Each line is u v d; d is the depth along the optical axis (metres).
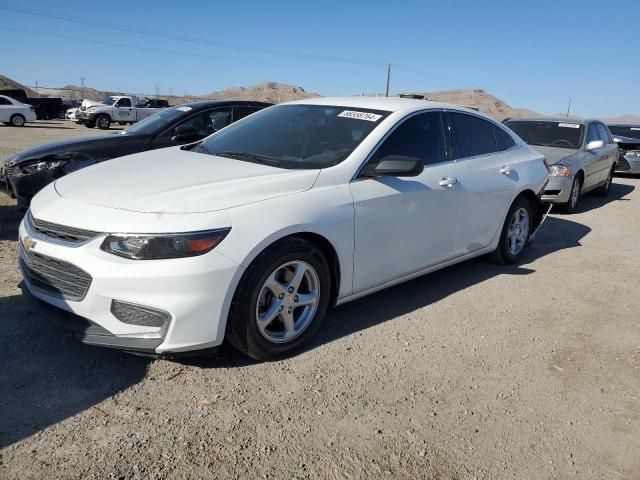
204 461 2.54
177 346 3.01
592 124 10.23
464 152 4.97
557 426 3.04
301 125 4.43
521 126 10.38
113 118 29.59
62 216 3.20
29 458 2.47
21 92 37.22
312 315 3.61
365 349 3.74
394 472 2.57
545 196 8.81
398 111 4.38
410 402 3.15
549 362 3.76
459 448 2.78
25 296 3.46
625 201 10.73
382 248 4.02
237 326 3.21
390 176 4.00
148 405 2.93
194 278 2.96
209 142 4.67
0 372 3.14
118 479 2.38
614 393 3.42
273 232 3.23
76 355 3.38
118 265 2.92
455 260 4.91
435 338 3.99
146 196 3.22
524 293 5.06
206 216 3.06
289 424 2.86
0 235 5.82
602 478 2.65
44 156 5.95
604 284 5.46
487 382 3.44
